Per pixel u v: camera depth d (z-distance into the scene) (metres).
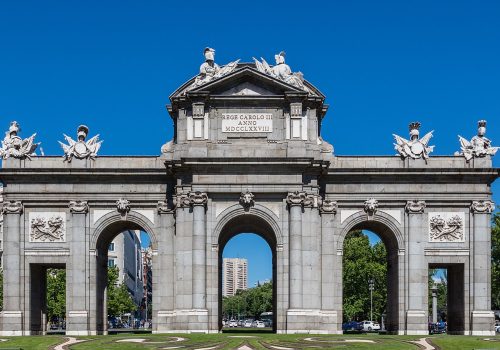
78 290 80.31
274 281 84.50
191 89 78.50
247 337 67.50
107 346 58.91
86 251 80.94
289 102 79.00
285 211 78.12
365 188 81.88
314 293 77.44
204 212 77.69
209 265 77.62
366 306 141.25
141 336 69.38
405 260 81.25
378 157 82.50
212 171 78.00
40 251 80.94
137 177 81.56
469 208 81.88
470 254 81.31
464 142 82.75
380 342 62.47
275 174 78.19
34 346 59.97
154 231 81.44
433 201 81.81
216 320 77.31
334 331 79.31
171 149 82.25
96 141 82.50
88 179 81.56
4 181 81.56
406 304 80.62
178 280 77.69
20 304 80.12
